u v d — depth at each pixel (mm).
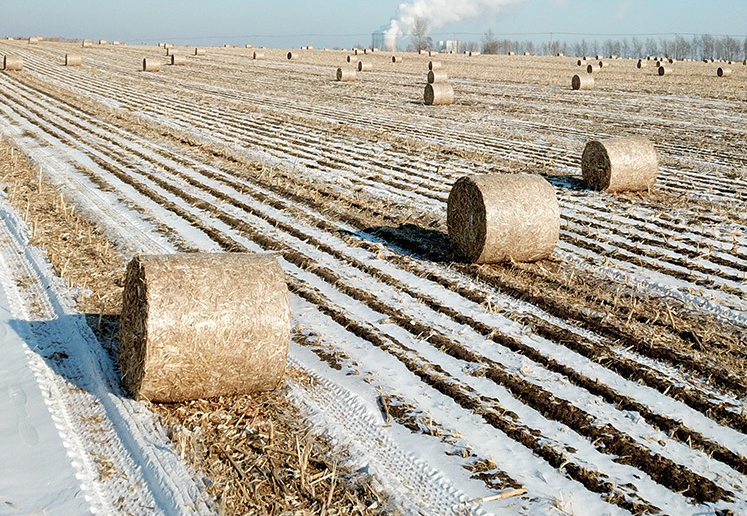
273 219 11586
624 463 5449
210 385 6055
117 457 5406
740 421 5945
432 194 13250
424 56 72438
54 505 4812
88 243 10219
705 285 8914
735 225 11398
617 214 12078
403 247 10383
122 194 13031
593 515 4875
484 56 77125
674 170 15633
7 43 79000
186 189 13500
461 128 21312
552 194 9547
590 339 7430
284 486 5047
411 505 4930
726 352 7133
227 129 20672
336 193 13195
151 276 5871
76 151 16875
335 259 9859
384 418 6020
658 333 7551
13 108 24391
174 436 5598
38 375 6492
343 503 4918
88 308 7980
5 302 8078
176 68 45688
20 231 10570
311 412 6047
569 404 6195
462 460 5457
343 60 58094
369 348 7266
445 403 6254
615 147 13320
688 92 32125
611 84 36938
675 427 5867
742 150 17766
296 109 25609
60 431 5676
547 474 5316
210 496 4945
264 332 6051
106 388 6301
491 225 9227
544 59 70938
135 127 20547
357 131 20469
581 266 9617
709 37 127312
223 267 6176
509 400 6305
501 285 8914
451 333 7598
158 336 5766
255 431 5738
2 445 5457
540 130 21000
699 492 5117
